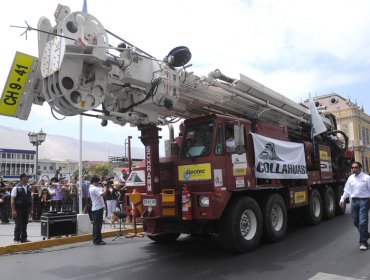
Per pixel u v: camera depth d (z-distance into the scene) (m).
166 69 7.17
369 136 72.62
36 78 6.21
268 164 9.16
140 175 8.41
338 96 70.94
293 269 6.39
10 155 56.59
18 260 8.15
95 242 9.92
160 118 9.01
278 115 11.17
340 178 14.50
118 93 7.07
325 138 14.22
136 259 7.80
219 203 7.53
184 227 7.89
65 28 5.75
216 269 6.62
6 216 15.30
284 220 9.43
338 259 6.96
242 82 8.92
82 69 6.04
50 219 10.07
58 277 6.55
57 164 63.62
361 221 7.77
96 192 10.03
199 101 8.42
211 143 7.80
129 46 6.73
